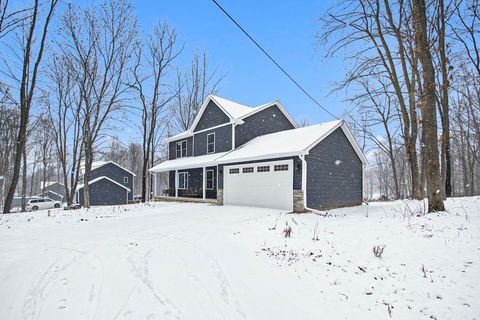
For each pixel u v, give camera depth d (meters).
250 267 5.15
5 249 6.68
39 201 32.50
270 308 3.56
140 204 19.88
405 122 15.02
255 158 14.06
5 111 23.70
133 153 51.31
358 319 3.28
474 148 23.69
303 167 12.42
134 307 3.56
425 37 8.93
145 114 25.73
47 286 4.30
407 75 14.60
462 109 21.42
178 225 9.77
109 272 4.89
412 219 8.00
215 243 6.97
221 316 3.34
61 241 7.51
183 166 19.77
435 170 8.78
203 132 21.09
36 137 31.94
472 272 4.26
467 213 8.21
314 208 13.17
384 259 5.15
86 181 18.36
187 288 4.18
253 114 19.41
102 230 9.19
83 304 3.67
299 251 6.06
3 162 32.75
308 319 3.29
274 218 10.62
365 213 11.73
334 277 4.56
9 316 3.40
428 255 5.11
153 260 5.57
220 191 16.77
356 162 17.34
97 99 19.19
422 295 3.75
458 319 3.16
